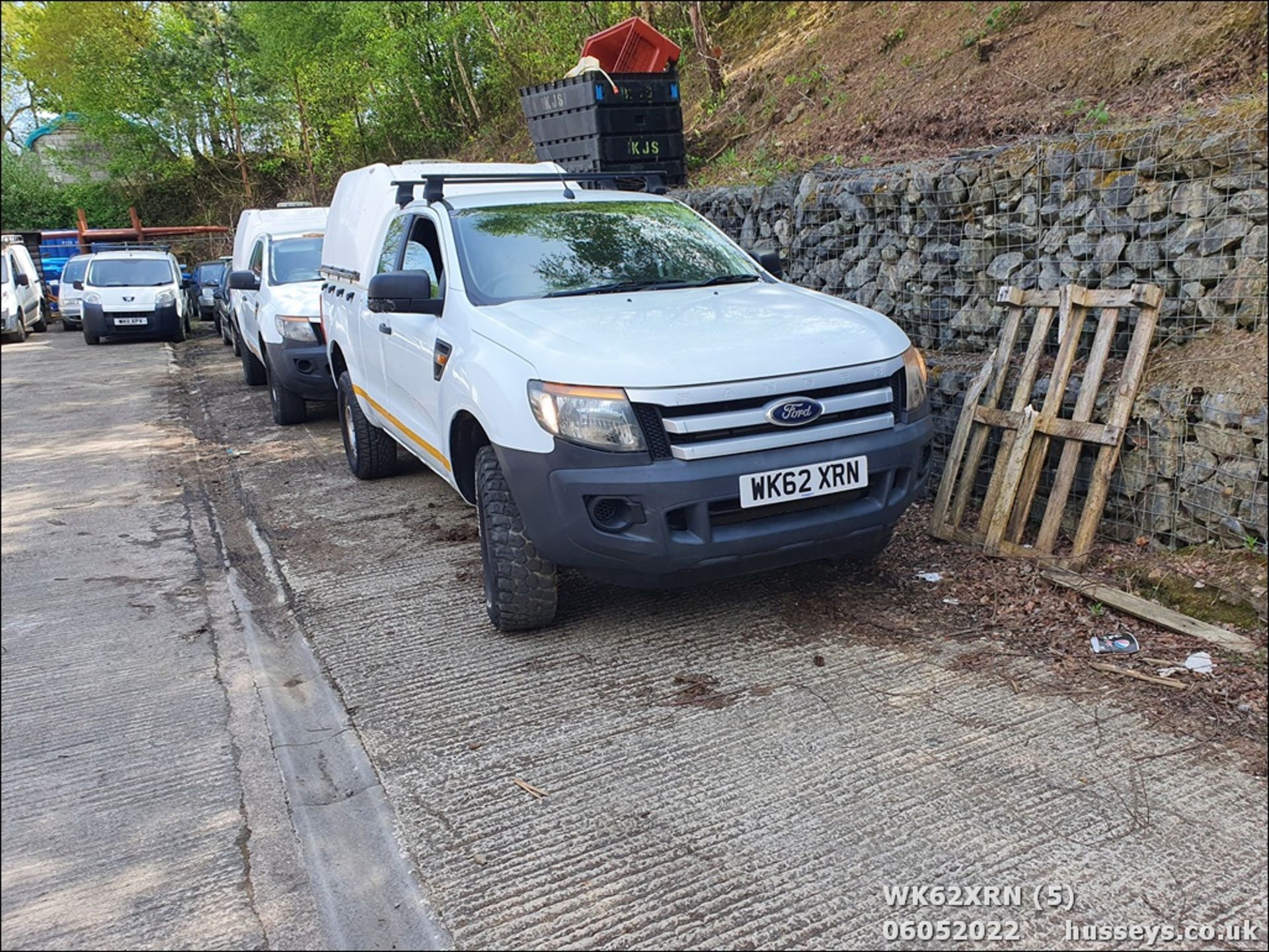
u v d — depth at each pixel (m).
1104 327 4.35
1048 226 5.10
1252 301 4.12
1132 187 4.60
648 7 13.62
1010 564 4.46
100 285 18.05
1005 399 5.04
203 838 2.94
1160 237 4.50
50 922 2.59
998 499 4.61
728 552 3.59
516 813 2.96
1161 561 4.14
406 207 5.68
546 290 4.51
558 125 9.95
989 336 5.49
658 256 4.87
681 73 14.23
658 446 3.53
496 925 2.50
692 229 5.22
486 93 20.55
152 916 2.61
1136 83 6.36
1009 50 7.80
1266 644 3.54
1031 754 3.11
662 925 2.47
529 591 4.00
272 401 9.46
